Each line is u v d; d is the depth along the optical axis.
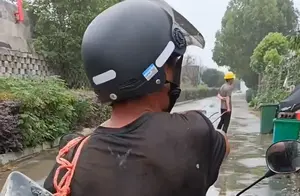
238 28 38.88
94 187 1.28
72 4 16.27
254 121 17.48
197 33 1.54
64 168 1.36
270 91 22.20
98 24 1.35
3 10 14.41
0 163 7.84
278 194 5.87
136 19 1.32
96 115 13.21
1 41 14.10
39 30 16.38
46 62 16.11
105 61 1.30
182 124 1.30
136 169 1.26
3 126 8.17
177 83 1.41
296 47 10.16
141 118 1.32
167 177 1.25
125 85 1.31
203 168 1.30
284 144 1.92
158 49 1.31
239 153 9.24
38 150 9.55
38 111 9.66
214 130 1.35
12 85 9.97
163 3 1.47
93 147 1.33
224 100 11.22
